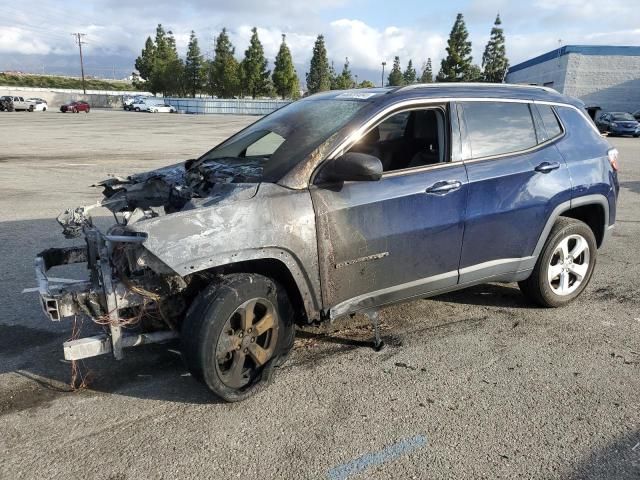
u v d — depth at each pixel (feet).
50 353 12.75
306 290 11.09
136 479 8.60
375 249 11.64
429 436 9.71
